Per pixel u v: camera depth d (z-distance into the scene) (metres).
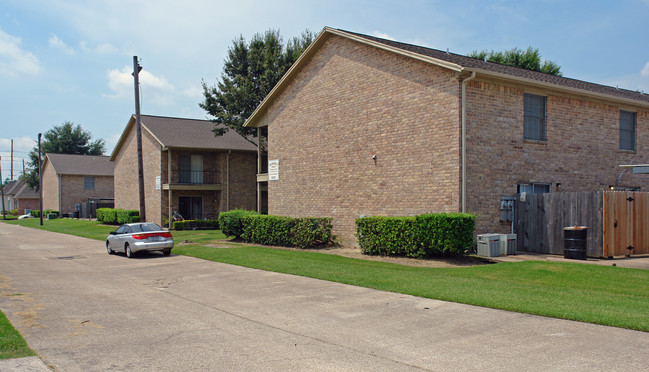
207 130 38.75
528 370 5.39
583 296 9.19
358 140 19.61
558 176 18.14
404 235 15.36
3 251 22.16
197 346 6.67
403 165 17.58
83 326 7.88
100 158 63.97
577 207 14.99
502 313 8.11
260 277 12.90
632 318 7.38
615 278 11.06
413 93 17.22
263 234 20.95
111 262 17.45
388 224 15.90
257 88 34.22
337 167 20.66
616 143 20.19
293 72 23.08
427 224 14.58
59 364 5.89
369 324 7.68
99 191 60.25
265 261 15.53
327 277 12.16
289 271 13.47
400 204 17.67
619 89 26.14
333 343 6.71
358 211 19.55
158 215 35.12
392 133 18.08
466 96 15.78
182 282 12.61
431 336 6.89
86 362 5.98
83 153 84.06
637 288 10.01
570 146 18.56
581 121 18.98
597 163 19.42
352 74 19.98
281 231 20.11
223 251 18.73
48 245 25.20
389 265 14.15
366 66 19.31
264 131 34.94
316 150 21.86
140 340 7.01
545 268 12.55
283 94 24.09
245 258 16.50
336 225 20.64
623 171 20.33
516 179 16.94
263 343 6.78
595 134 19.44
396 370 5.56
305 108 22.62
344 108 20.38
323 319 8.11
